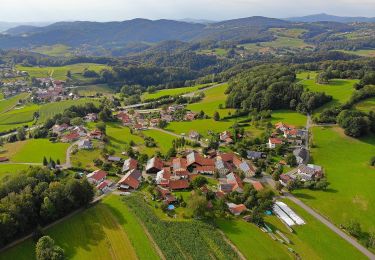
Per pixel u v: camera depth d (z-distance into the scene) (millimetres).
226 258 107250
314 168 169250
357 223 123125
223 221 126812
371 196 144375
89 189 132875
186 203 136625
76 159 183000
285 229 124438
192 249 110438
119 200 138250
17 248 108438
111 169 171750
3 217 107375
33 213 117125
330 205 140250
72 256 105312
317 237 120812
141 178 160500
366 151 187875
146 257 106000
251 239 117188
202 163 173250
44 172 137250
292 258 109500
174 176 161875
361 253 113875
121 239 113688
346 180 159125
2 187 122375
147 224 121938
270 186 157125
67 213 126562
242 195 142750
